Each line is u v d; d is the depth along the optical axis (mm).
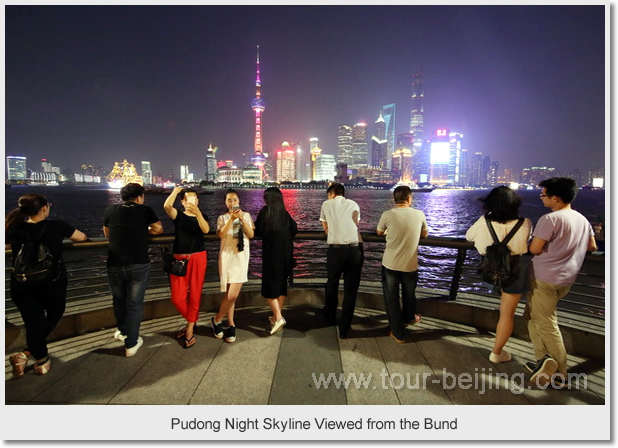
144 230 3287
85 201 114812
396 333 3533
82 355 3254
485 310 3867
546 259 2824
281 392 2754
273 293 3615
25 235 2883
